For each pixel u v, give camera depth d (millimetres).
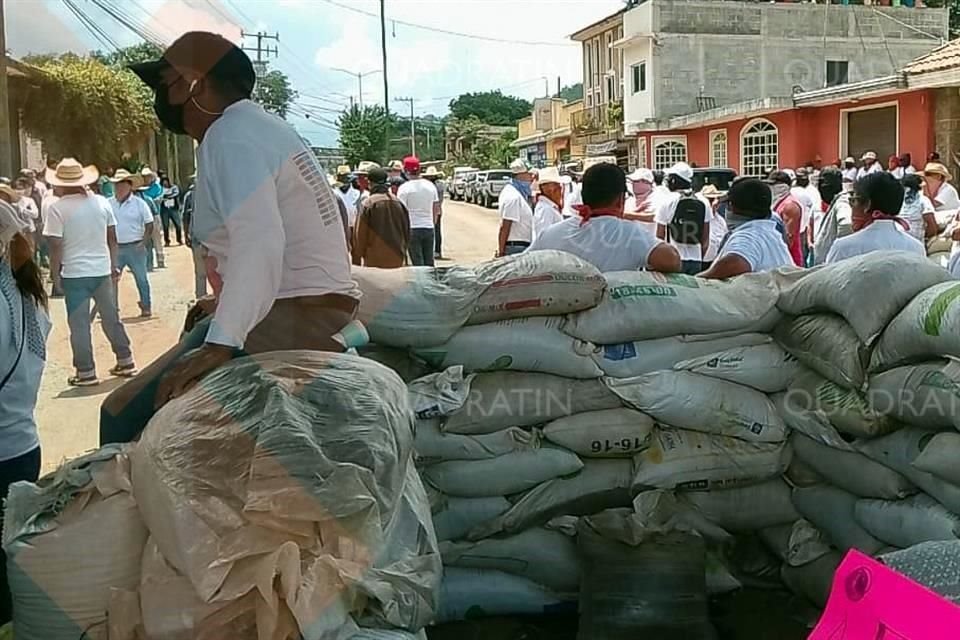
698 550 3223
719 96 32406
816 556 3395
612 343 3359
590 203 4086
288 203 2529
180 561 1818
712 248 7043
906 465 2906
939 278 2982
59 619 1942
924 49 32531
